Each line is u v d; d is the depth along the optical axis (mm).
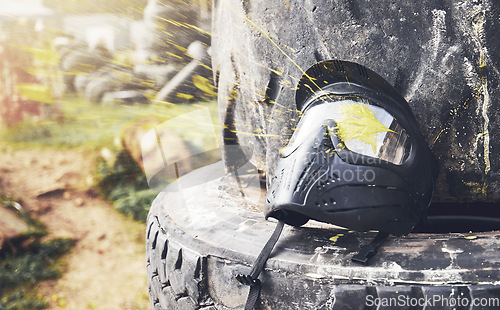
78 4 6945
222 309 1544
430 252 1338
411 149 1473
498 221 1833
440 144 1651
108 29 6418
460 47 1530
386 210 1394
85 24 6758
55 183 6723
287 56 1739
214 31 2203
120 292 4312
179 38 5469
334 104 1503
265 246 1449
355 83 1530
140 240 5254
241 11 1840
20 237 5176
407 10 1550
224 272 1520
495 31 1496
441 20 1528
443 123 1606
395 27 1567
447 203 1848
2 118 8789
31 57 8273
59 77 7664
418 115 1601
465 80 1547
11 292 4328
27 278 4504
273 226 1622
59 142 7922
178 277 1663
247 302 1398
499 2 1478
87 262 4836
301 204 1377
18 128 8617
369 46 1595
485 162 1621
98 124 7305
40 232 5395
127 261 4855
